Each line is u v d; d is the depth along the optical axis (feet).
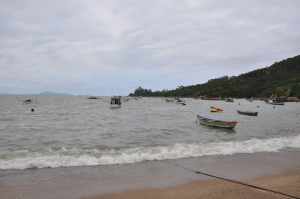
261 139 78.02
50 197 30.96
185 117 169.48
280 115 198.49
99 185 35.27
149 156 51.85
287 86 575.38
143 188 34.32
